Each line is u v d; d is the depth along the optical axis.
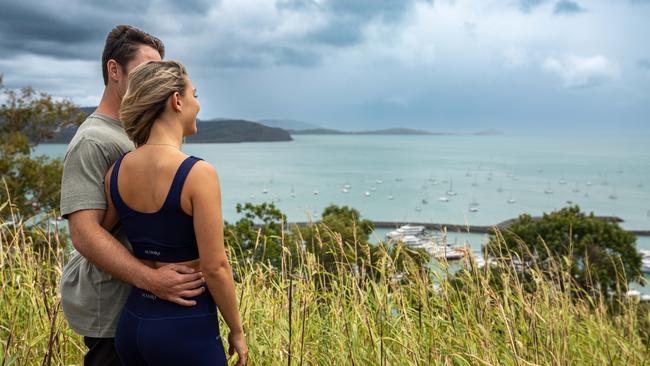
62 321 2.60
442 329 2.94
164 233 1.79
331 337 2.86
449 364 2.64
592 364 3.18
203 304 1.84
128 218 1.85
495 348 2.82
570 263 3.47
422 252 2.96
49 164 24.27
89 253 1.87
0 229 3.12
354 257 2.98
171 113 1.87
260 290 3.08
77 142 1.97
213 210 1.75
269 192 195.38
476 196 194.00
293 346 2.68
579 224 31.97
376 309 2.80
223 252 1.78
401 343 2.65
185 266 1.81
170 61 1.94
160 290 1.79
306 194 190.38
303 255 2.93
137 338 1.84
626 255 30.75
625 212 157.12
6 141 25.58
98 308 2.03
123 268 1.83
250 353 2.71
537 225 33.75
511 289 3.11
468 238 3.11
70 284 2.10
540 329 3.00
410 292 3.01
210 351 1.84
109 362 2.09
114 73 2.15
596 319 3.44
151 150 1.82
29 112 28.19
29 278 2.98
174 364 1.80
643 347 3.26
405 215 137.38
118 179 1.86
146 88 1.82
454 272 3.02
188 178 1.74
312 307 2.95
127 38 2.14
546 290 3.15
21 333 2.75
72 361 2.73
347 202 169.25
